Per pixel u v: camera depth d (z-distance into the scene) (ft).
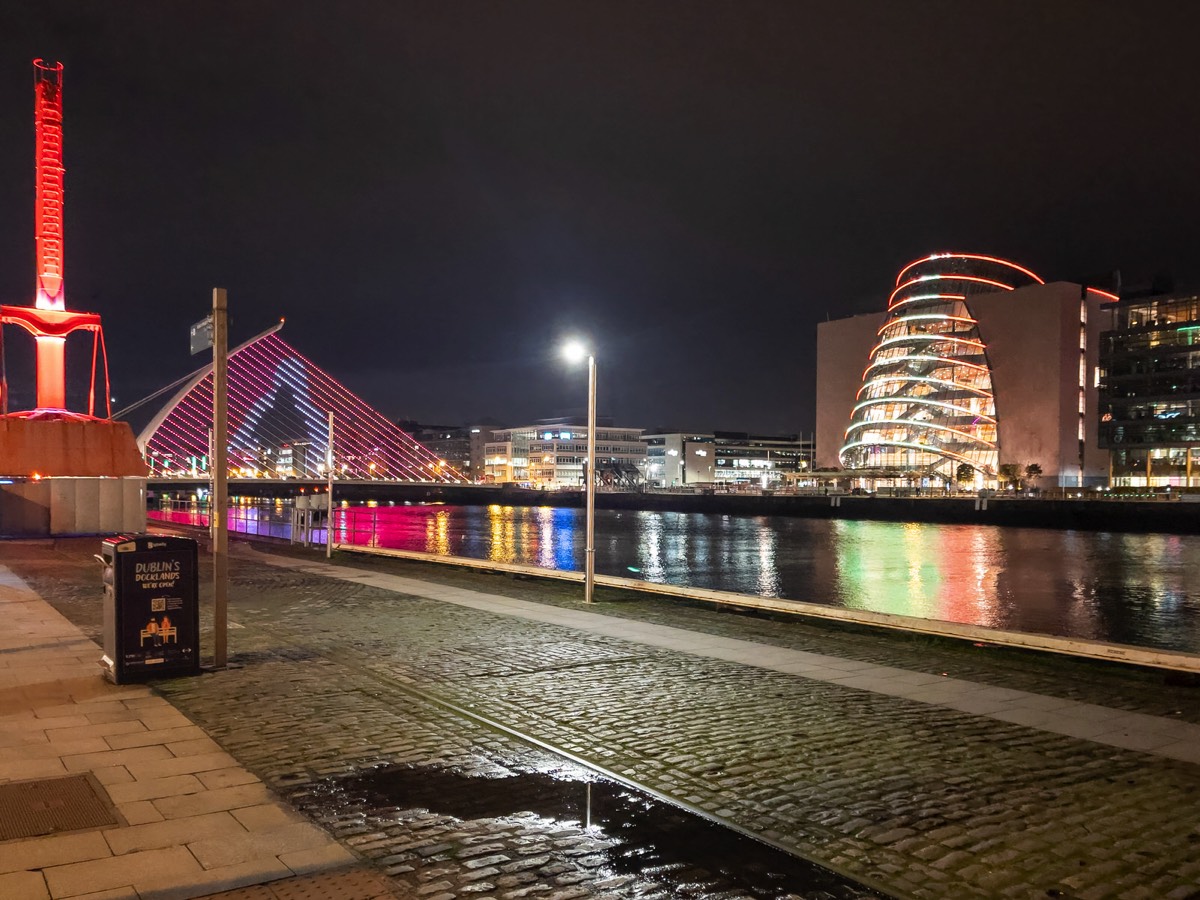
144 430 288.30
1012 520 338.34
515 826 20.17
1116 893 17.24
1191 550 231.91
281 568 80.74
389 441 572.51
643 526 349.61
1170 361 362.33
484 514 468.75
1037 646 41.27
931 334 497.46
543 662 39.11
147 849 18.38
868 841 19.65
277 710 30.04
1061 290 458.50
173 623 34.45
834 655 41.52
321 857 18.21
